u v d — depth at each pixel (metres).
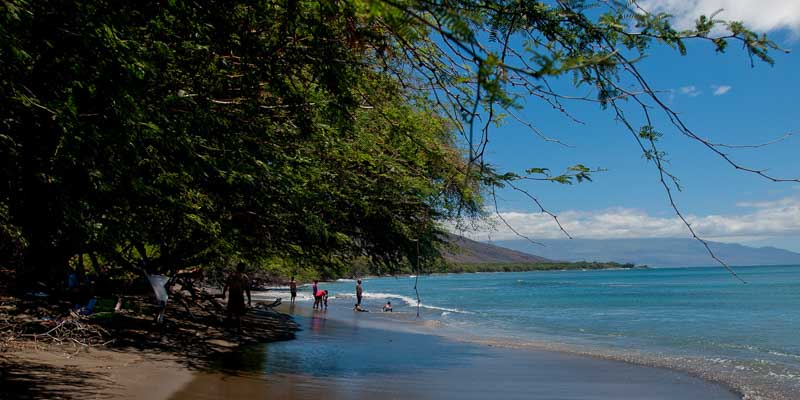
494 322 25.98
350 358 12.54
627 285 82.31
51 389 6.62
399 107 5.44
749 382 11.25
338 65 4.62
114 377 7.82
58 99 4.27
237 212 10.28
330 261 15.15
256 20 4.86
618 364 13.38
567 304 41.16
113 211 6.21
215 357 11.05
